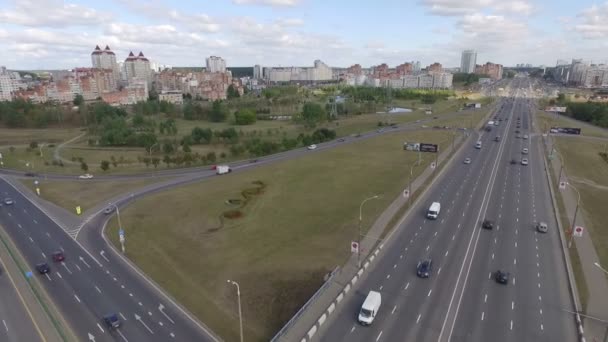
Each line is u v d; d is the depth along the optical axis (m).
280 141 170.50
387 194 95.00
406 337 45.09
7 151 160.50
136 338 46.75
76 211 89.62
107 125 185.38
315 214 83.00
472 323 47.47
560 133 175.00
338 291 54.34
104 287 57.88
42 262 65.88
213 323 49.28
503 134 180.00
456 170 118.06
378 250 65.50
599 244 68.00
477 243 68.56
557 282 56.47
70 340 46.66
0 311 52.66
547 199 91.06
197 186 106.44
